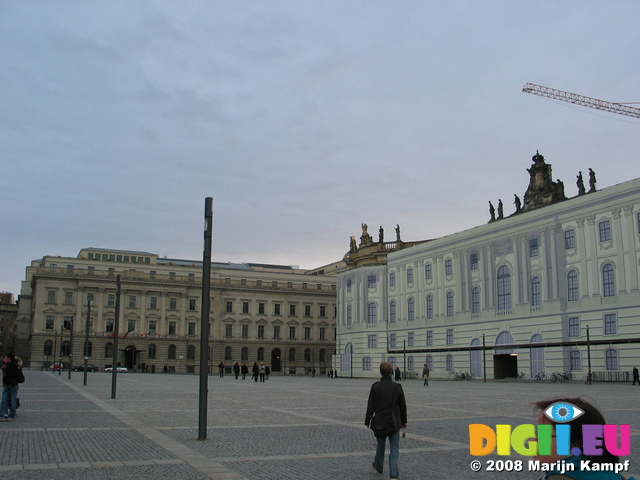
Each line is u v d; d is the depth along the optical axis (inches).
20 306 6904.5
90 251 6259.8
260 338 6437.0
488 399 1635.1
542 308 3287.4
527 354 3344.0
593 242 3065.9
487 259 3681.1
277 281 6653.5
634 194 2893.7
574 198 3179.1
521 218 3469.5
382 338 4505.4
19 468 575.8
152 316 6013.8
